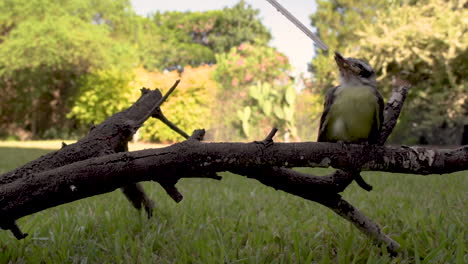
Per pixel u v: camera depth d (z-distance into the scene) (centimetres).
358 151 241
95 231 388
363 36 1689
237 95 2422
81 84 2742
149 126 2408
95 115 2638
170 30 4256
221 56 3038
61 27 2425
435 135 1964
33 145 2103
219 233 360
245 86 2617
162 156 235
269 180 282
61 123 2897
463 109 1728
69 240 351
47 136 2858
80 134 2883
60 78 2800
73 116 2880
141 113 345
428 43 1470
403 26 1511
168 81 2388
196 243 333
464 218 414
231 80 2775
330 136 321
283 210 484
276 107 2238
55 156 289
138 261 313
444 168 242
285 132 2298
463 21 1419
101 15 2988
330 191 296
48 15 2519
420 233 358
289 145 239
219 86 2653
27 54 2398
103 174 233
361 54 1630
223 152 236
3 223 246
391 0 1789
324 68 1862
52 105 2881
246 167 239
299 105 2306
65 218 415
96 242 359
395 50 1518
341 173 289
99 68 2612
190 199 515
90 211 451
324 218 436
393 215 438
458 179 757
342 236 360
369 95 301
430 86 1652
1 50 2442
